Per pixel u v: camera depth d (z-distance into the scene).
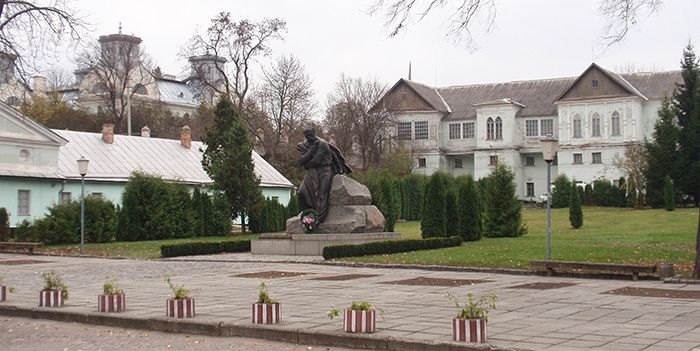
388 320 12.76
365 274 21.80
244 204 52.03
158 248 36.88
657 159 64.81
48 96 84.06
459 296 16.19
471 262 23.98
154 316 13.52
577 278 20.22
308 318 13.10
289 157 74.00
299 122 74.25
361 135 81.94
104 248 37.72
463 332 10.66
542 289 17.44
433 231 35.59
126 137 62.22
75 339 12.55
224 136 52.59
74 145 57.34
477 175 93.50
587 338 10.88
